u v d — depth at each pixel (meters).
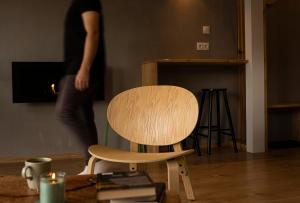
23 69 3.86
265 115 4.23
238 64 4.40
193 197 2.39
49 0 4.01
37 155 4.04
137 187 1.01
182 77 4.51
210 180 2.98
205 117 4.55
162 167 3.43
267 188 2.75
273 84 4.79
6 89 3.92
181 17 4.46
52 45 4.03
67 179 1.31
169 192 1.19
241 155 4.04
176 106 2.09
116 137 4.27
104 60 2.20
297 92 4.88
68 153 4.13
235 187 2.78
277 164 3.55
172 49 4.44
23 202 1.08
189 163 3.65
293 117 4.88
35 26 3.98
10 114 3.95
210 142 4.16
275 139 4.85
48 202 0.98
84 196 1.13
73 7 2.09
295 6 4.81
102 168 1.98
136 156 1.75
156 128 2.10
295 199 2.48
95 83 2.13
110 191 1.00
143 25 4.33
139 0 4.30
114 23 4.23
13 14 3.91
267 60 4.75
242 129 4.59
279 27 4.77
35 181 1.17
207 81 4.61
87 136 2.15
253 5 4.15
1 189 1.21
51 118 4.07
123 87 4.28
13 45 3.92
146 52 4.35
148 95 2.19
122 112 2.16
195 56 4.52
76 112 2.14
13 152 3.97
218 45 4.61
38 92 3.91
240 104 4.64
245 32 4.29
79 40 2.08
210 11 4.56
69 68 2.11
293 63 4.86
